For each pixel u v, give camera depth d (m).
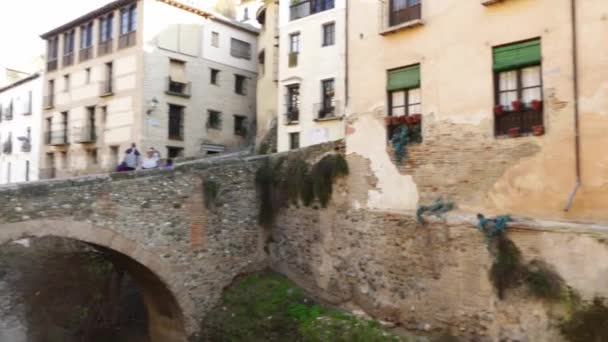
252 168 15.97
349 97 13.41
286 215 15.20
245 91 34.44
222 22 32.78
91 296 19.42
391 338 11.19
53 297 19.83
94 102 31.59
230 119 33.34
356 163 13.10
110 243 12.85
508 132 10.21
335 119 24.48
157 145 28.88
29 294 20.17
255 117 35.09
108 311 19.02
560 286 8.80
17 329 19.55
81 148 32.72
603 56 8.91
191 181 14.51
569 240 8.76
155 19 29.05
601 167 8.88
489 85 10.48
